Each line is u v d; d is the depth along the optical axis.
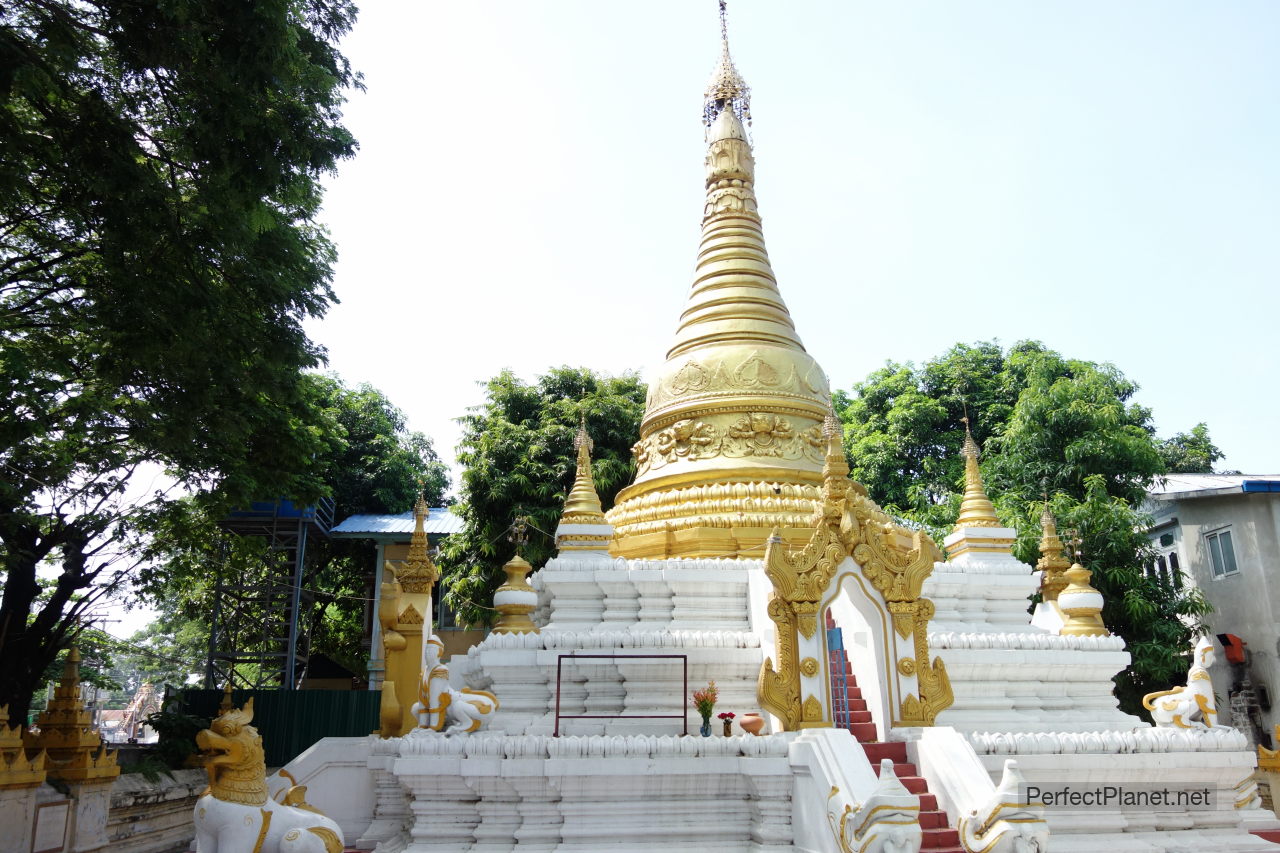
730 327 25.52
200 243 16.34
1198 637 31.52
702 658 17.42
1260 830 15.98
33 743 16.69
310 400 26.83
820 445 24.53
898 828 11.22
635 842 14.31
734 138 28.42
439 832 14.54
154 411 19.31
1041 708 18.91
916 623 16.33
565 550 21.20
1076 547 23.50
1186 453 48.06
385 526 40.75
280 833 11.05
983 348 45.97
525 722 17.23
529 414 39.44
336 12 17.34
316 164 17.02
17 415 16.39
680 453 24.17
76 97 14.97
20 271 18.70
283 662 38.00
